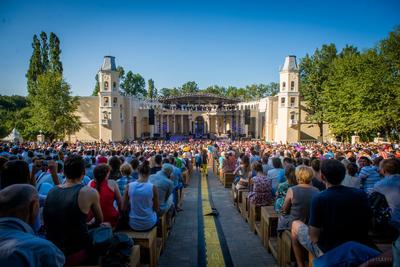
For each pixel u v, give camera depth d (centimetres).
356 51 6244
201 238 857
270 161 1341
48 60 5512
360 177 891
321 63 5409
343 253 327
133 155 1614
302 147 2548
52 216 397
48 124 4600
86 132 5956
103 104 5675
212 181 1962
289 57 5825
